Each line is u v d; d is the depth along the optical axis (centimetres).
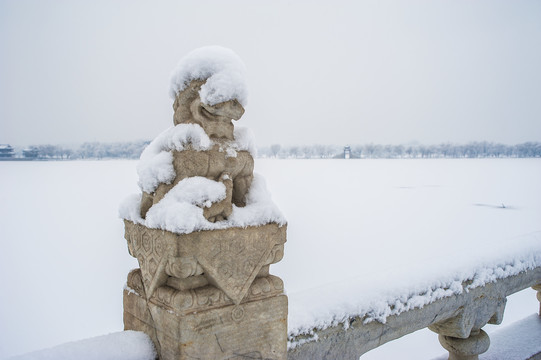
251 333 166
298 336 202
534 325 368
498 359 316
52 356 145
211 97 153
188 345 148
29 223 1317
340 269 870
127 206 175
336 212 1906
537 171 5281
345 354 223
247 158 171
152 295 164
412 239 1276
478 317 287
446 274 272
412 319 250
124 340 162
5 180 2869
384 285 247
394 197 2547
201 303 151
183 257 144
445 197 2602
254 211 165
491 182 3781
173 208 144
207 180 154
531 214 1886
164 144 164
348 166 5991
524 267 315
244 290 162
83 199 1864
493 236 1303
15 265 827
